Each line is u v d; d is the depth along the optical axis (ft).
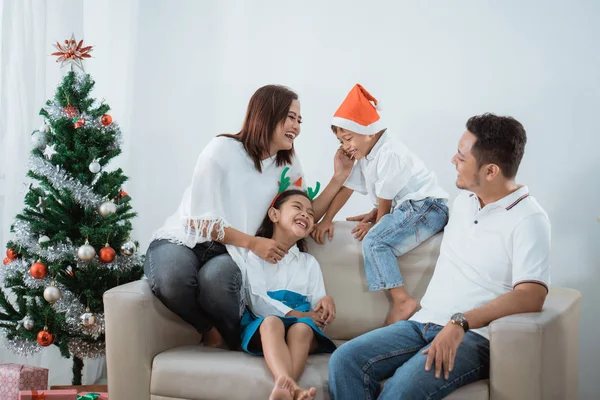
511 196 6.32
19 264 7.98
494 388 5.70
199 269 7.30
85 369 9.84
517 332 5.59
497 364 5.66
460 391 5.73
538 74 8.87
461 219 6.68
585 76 8.68
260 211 7.80
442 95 9.25
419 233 7.52
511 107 8.98
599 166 8.66
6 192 8.77
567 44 8.74
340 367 6.05
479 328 6.11
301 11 9.75
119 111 10.43
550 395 5.81
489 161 6.29
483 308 5.92
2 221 8.89
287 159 8.00
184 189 10.31
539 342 5.54
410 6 9.32
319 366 6.55
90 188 8.03
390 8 9.39
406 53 9.36
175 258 7.09
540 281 5.94
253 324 6.78
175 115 10.30
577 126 8.74
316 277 7.68
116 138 8.34
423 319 6.52
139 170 10.46
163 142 10.37
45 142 8.15
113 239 8.09
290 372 6.16
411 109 9.38
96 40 10.36
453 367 5.78
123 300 6.74
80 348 7.98
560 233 8.84
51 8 9.39
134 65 10.38
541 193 8.90
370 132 7.73
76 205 8.14
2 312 8.28
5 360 9.15
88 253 7.72
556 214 8.85
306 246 7.98
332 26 9.64
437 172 9.32
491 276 6.28
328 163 9.75
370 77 9.52
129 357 6.73
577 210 8.77
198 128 10.23
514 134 6.28
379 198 7.88
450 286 6.49
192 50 10.20
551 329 5.71
